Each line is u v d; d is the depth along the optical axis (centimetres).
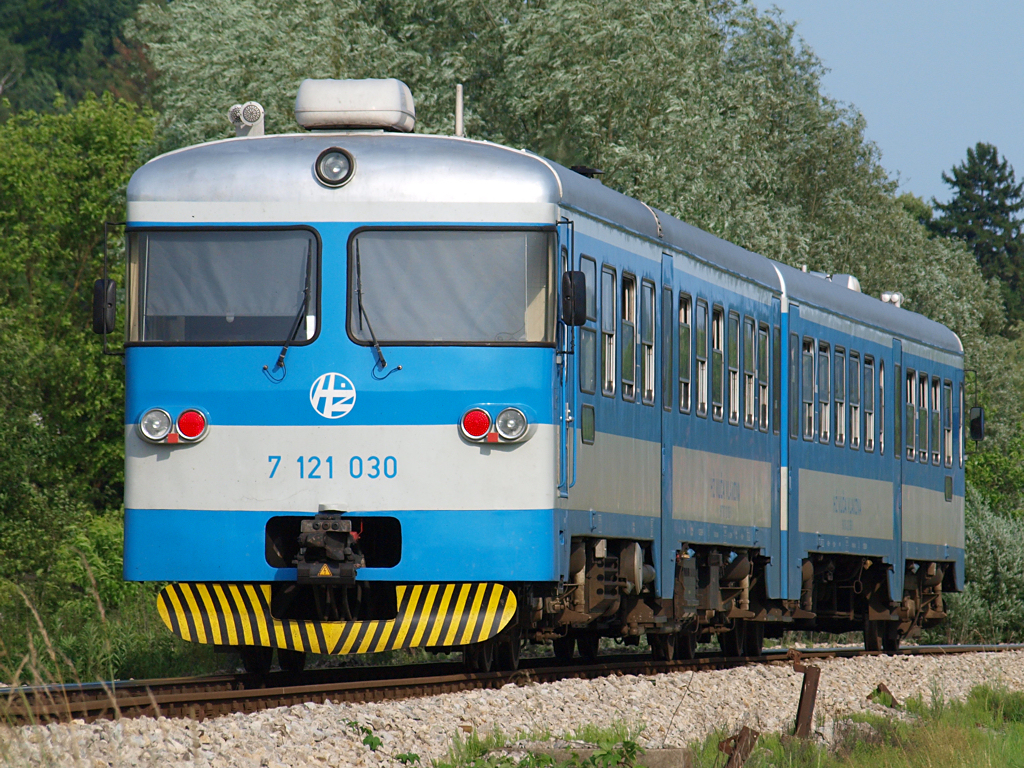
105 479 14462
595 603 4391
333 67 9069
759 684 4862
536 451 3903
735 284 5481
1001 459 12950
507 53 9644
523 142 9638
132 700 3259
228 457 3909
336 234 3928
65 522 8394
